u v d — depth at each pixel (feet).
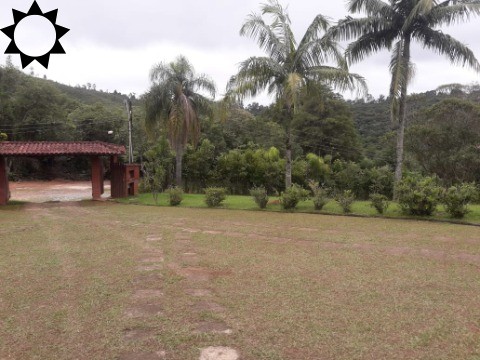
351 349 10.64
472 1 42.09
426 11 41.45
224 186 73.00
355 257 20.85
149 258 20.79
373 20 45.60
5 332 11.93
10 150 47.47
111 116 114.93
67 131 107.14
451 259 20.34
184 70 62.80
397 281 16.60
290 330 11.78
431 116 66.74
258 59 42.09
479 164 60.44
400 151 47.09
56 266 19.33
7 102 98.53
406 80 45.32
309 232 28.48
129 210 42.68
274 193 69.56
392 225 31.45
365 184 60.39
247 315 12.95
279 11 43.42
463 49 44.37
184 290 15.53
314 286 15.96
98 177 53.83
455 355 10.32
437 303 13.99
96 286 16.12
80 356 10.42
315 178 66.13
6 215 39.27
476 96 77.36
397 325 12.12
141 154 88.33
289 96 40.47
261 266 19.07
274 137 100.27
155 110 61.36
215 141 88.69
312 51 42.68
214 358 10.23
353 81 42.73
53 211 42.50
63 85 200.75
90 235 27.71
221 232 28.71
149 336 11.50
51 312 13.41
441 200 34.71
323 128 112.16
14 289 15.87
